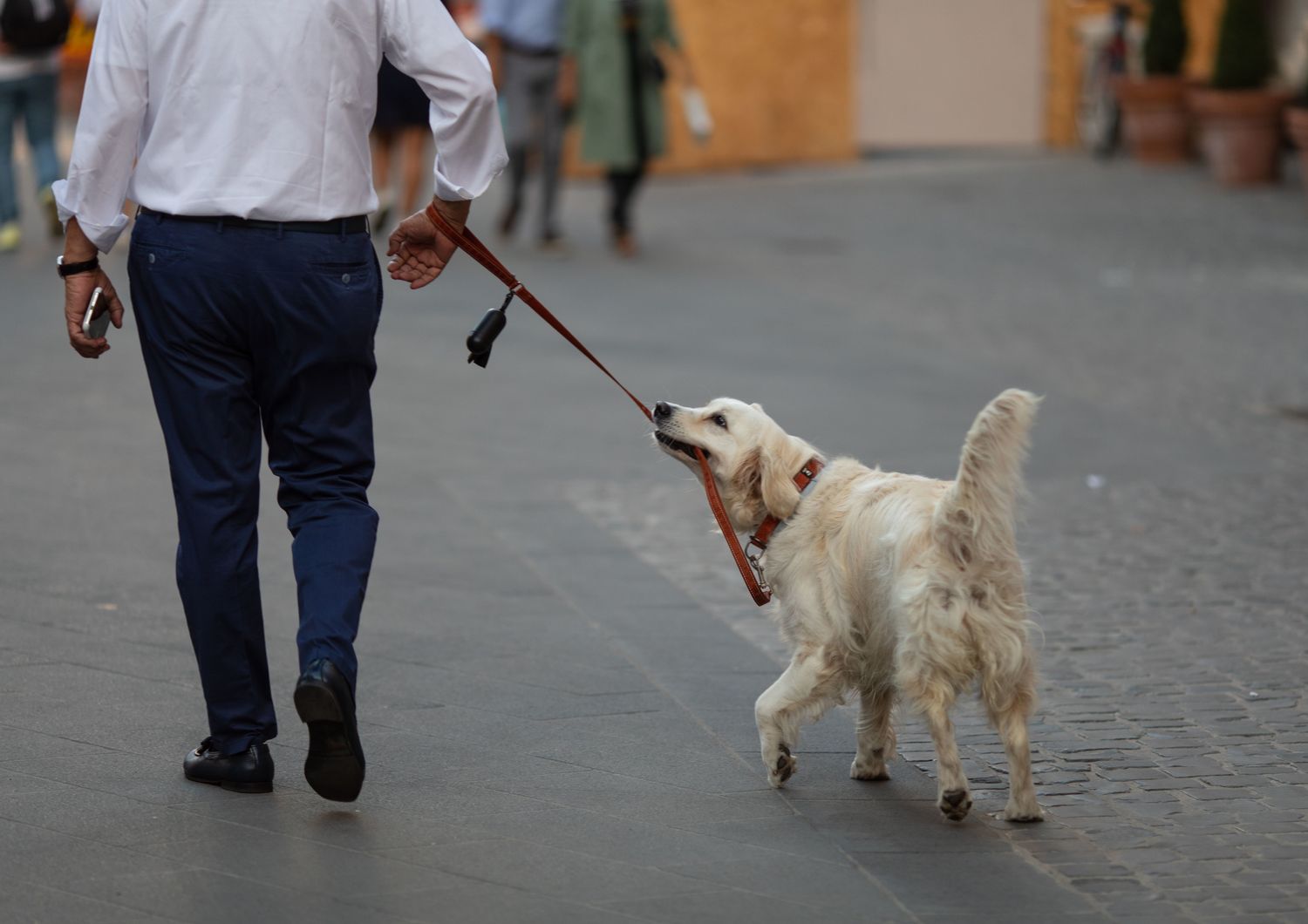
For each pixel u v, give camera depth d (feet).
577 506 44.86
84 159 22.65
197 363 23.21
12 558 36.65
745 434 25.85
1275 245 90.89
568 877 21.99
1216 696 30.63
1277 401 57.67
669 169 126.21
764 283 80.33
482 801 24.77
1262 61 111.24
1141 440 52.37
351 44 22.86
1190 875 22.59
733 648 33.53
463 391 57.82
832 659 25.18
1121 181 117.39
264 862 22.07
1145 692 30.89
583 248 89.15
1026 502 30.73
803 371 61.57
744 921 20.81
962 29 136.15
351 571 23.32
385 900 21.02
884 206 108.37
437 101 23.34
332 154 22.86
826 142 132.05
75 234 23.47
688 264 85.20
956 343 67.31
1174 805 25.38
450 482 46.68
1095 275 82.94
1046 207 106.63
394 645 32.58
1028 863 22.97
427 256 25.41
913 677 23.67
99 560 36.88
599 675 31.40
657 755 27.22
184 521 23.67
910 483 24.91
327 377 23.58
